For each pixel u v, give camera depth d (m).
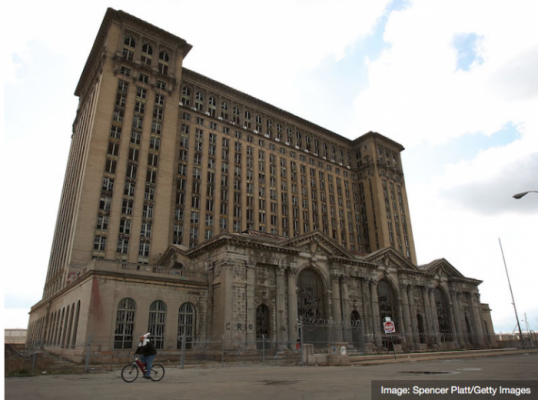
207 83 86.69
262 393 13.90
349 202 108.19
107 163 63.28
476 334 79.81
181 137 77.69
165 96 74.12
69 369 27.42
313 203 97.88
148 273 44.72
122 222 61.78
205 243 51.00
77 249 56.53
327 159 107.25
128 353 39.34
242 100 92.19
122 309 41.91
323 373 23.08
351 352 51.72
